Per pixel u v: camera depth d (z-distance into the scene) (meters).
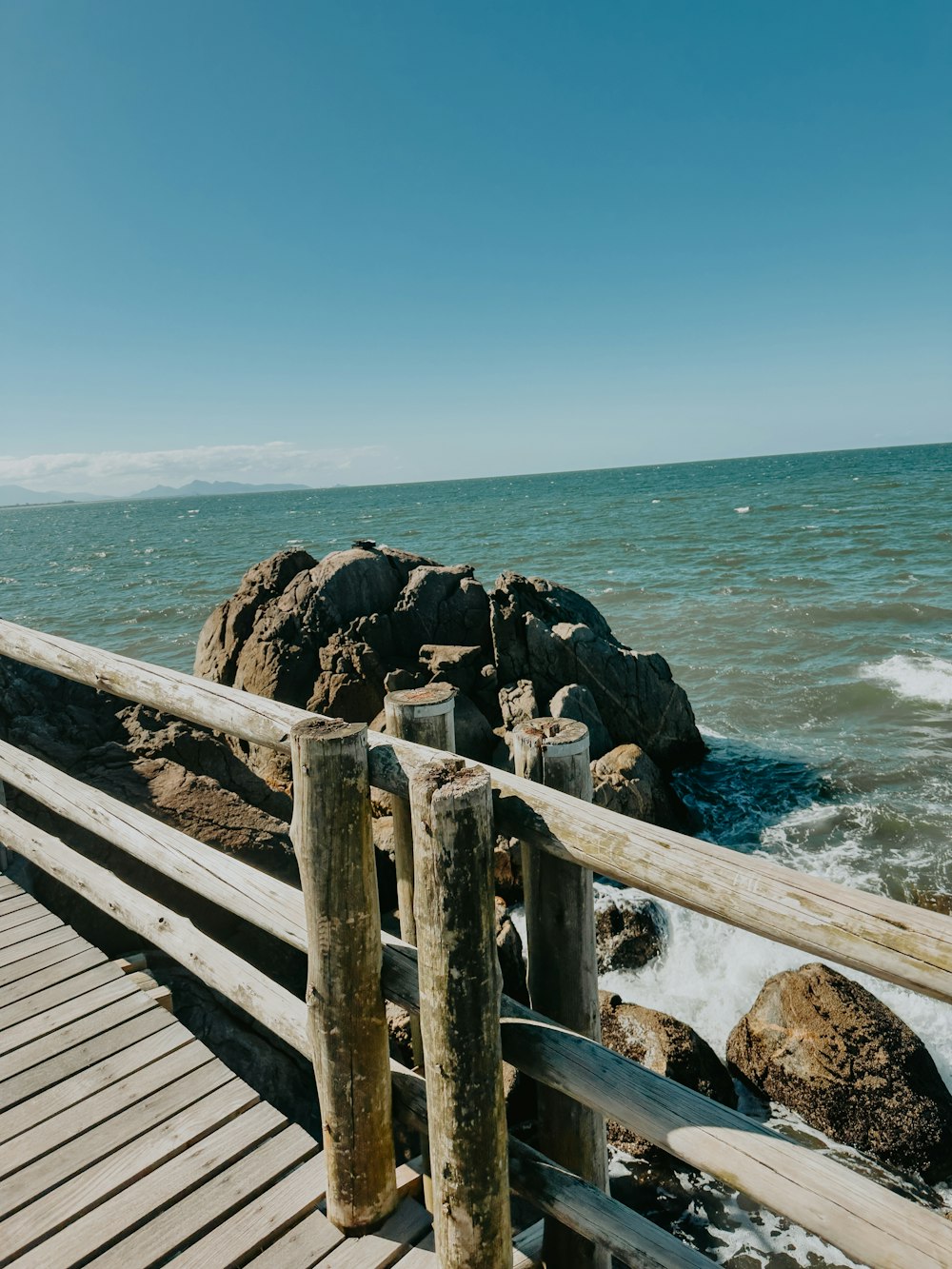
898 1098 5.18
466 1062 1.88
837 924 1.41
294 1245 2.28
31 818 5.55
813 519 46.69
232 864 2.81
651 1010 5.88
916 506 48.97
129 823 3.31
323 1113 2.27
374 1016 2.18
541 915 2.34
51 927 3.88
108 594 35.62
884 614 20.75
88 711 8.33
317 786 2.00
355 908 2.08
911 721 13.33
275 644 11.78
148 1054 2.97
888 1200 1.46
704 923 7.21
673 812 9.94
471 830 1.77
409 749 2.06
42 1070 2.88
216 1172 2.48
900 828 9.62
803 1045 5.49
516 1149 2.30
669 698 12.04
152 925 3.20
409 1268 2.20
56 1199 2.37
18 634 4.06
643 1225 2.00
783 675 16.23
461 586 12.39
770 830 9.94
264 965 5.47
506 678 11.55
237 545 57.75
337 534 61.25
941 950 1.31
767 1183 1.56
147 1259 2.21
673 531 44.91
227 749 7.96
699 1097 1.75
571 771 2.20
